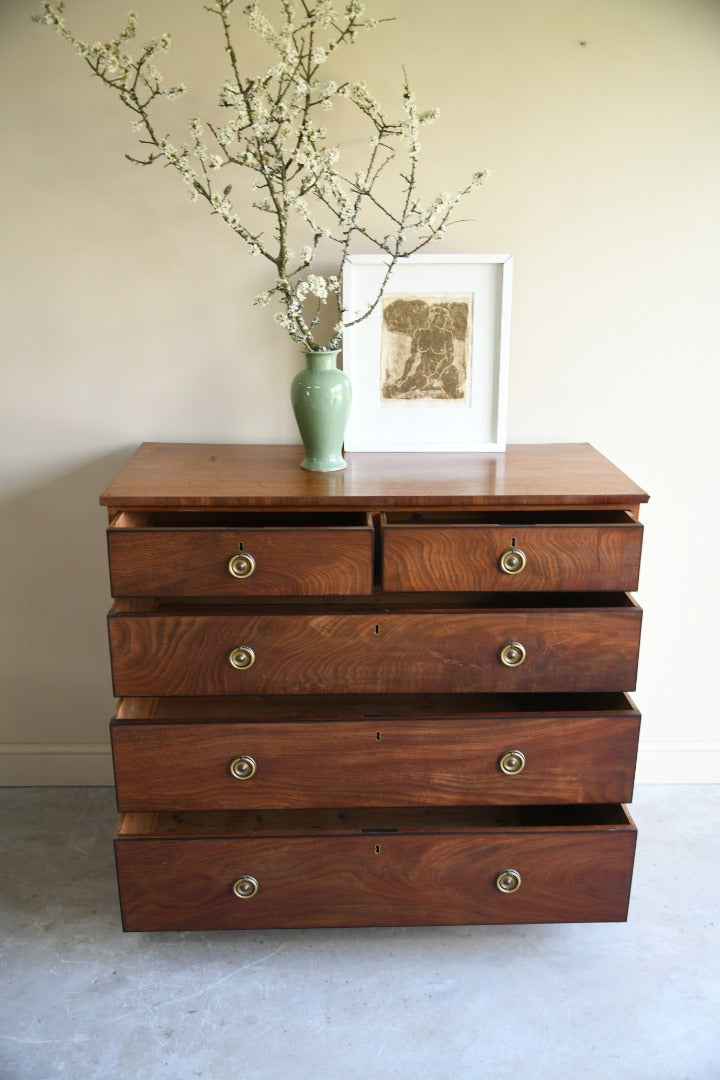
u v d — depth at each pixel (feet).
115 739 5.52
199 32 5.89
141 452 6.39
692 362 6.66
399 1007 5.64
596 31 5.97
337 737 5.59
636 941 6.17
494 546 5.35
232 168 6.13
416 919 5.89
